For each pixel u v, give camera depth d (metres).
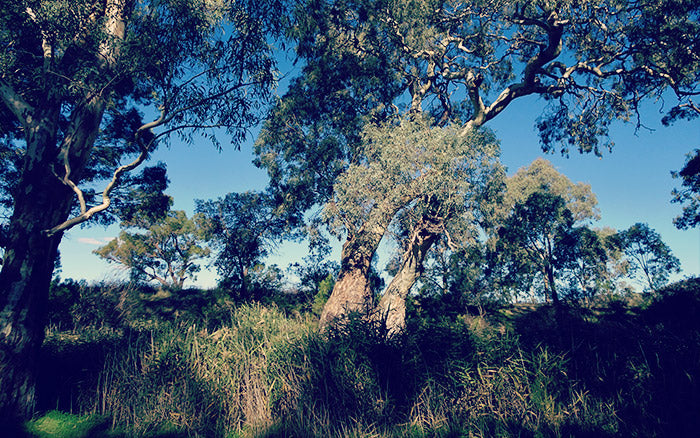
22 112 6.41
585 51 15.38
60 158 6.30
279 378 5.61
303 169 16.64
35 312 5.84
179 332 6.82
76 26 6.12
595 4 13.19
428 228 12.93
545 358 5.53
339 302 13.73
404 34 15.01
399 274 14.64
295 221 23.09
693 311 10.30
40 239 5.94
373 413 5.27
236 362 5.89
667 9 12.80
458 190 11.85
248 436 5.08
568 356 5.77
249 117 7.54
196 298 19.22
